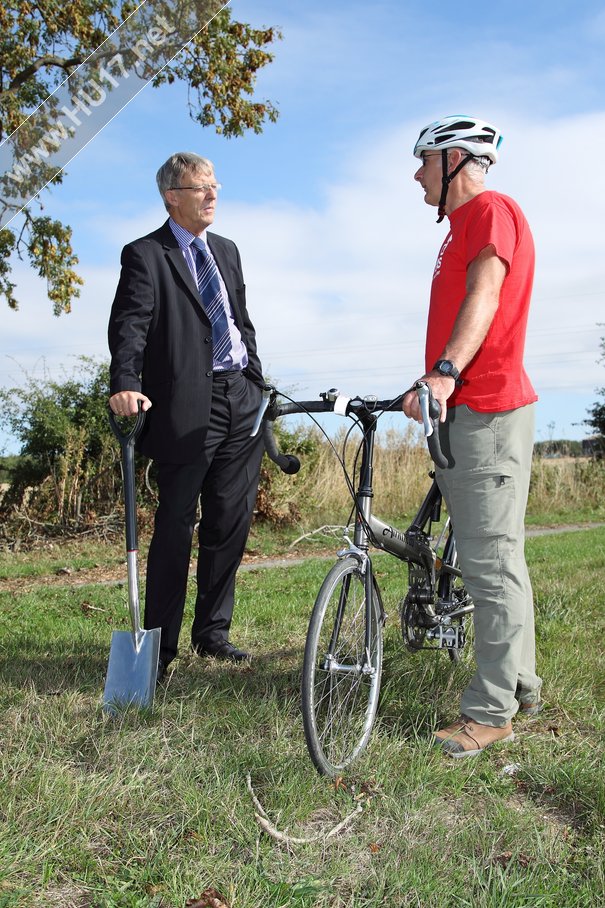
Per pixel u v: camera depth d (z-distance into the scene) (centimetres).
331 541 1208
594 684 402
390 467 1562
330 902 228
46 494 1261
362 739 319
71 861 238
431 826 263
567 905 225
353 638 324
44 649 464
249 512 449
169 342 405
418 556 368
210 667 430
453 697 374
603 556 888
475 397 325
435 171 341
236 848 249
